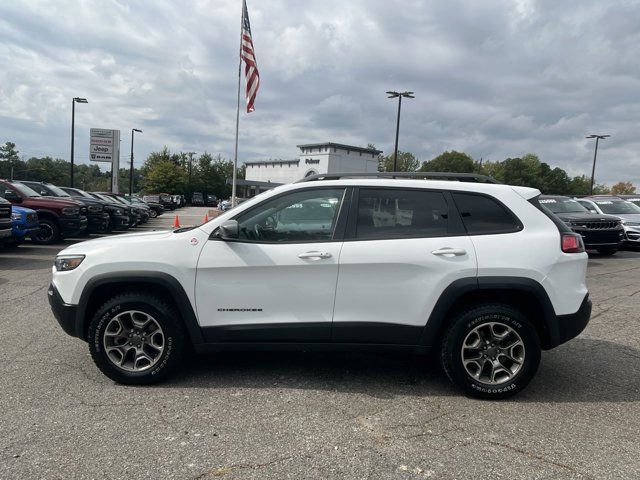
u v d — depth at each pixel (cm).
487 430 337
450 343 386
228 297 394
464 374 385
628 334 587
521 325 381
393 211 402
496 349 389
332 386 411
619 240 1355
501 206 402
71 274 402
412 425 342
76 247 419
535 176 9694
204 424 338
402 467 288
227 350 401
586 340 561
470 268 383
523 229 396
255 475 278
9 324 583
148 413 353
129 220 2083
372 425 341
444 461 296
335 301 391
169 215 4178
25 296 733
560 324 389
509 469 288
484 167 9888
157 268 393
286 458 296
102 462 288
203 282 393
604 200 1702
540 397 396
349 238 395
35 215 1280
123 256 397
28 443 308
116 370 400
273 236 400
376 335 391
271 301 393
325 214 403
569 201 1477
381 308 389
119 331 401
